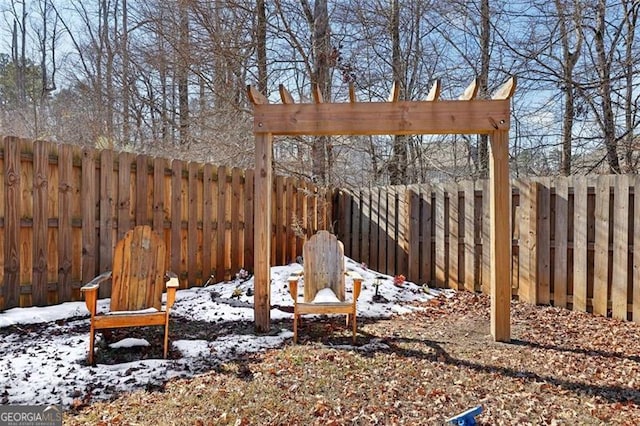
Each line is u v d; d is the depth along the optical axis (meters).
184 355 3.25
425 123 3.81
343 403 2.48
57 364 2.95
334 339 3.77
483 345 3.63
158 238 3.58
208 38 8.81
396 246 6.71
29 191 4.14
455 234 6.07
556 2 7.32
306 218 7.24
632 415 2.35
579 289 4.84
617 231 4.52
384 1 9.73
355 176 11.28
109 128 11.62
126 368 2.94
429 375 2.93
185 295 5.22
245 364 3.08
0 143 3.92
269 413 2.34
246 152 9.19
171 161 5.32
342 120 3.91
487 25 8.89
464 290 6.00
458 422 2.13
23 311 4.00
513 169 9.46
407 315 4.77
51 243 4.30
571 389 2.71
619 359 3.26
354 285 3.67
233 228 6.10
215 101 9.55
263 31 9.13
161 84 11.45
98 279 3.24
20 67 20.30
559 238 5.03
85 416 2.26
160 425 2.17
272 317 4.51
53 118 15.12
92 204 4.59
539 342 3.71
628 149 6.91
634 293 4.39
